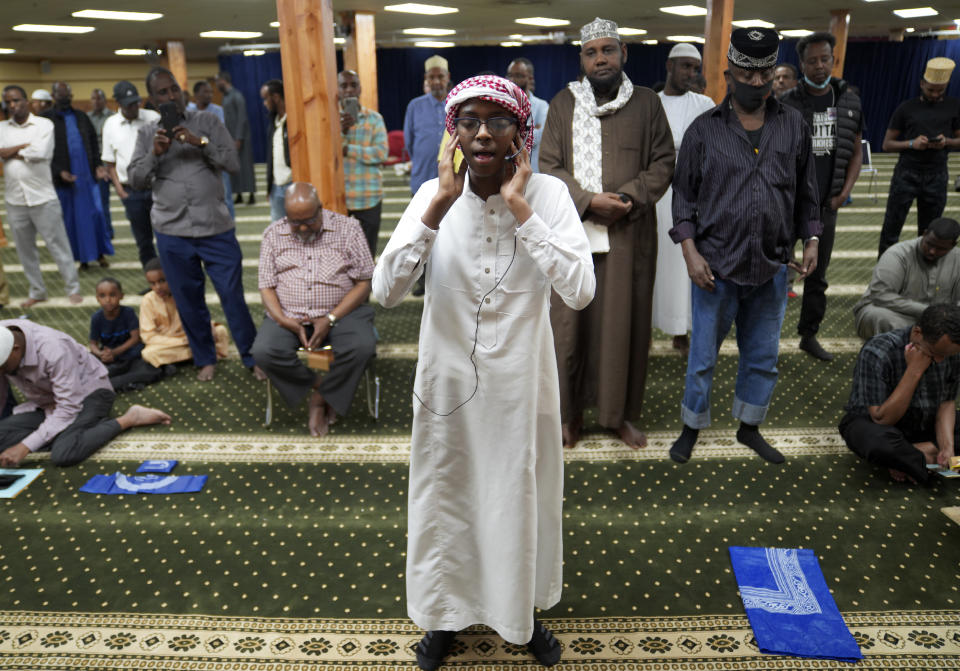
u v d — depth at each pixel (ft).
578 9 28.58
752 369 10.28
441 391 5.92
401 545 8.66
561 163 9.95
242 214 32.27
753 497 9.60
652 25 36.76
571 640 7.15
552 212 5.66
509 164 5.40
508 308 5.68
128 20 28.50
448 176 5.16
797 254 23.17
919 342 9.36
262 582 8.02
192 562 8.36
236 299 13.60
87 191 21.42
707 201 9.40
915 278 13.10
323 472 10.36
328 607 7.63
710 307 9.70
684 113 12.89
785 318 16.40
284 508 9.46
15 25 28.14
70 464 10.46
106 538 8.82
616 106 9.70
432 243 5.47
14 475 10.21
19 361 10.16
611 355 10.15
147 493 9.80
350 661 6.91
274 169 17.61
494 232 5.59
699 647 7.04
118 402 12.73
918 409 9.94
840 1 27.53
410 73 61.52
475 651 7.04
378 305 18.45
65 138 20.74
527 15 30.99
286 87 11.43
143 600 7.73
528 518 5.96
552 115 10.11
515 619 6.20
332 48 11.54
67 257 18.47
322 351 11.17
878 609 7.50
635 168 9.78
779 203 9.13
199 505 9.53
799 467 10.32
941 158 17.54
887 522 8.98
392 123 62.44
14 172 17.39
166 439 11.37
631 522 9.07
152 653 7.01
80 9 23.91
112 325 13.84
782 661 6.86
